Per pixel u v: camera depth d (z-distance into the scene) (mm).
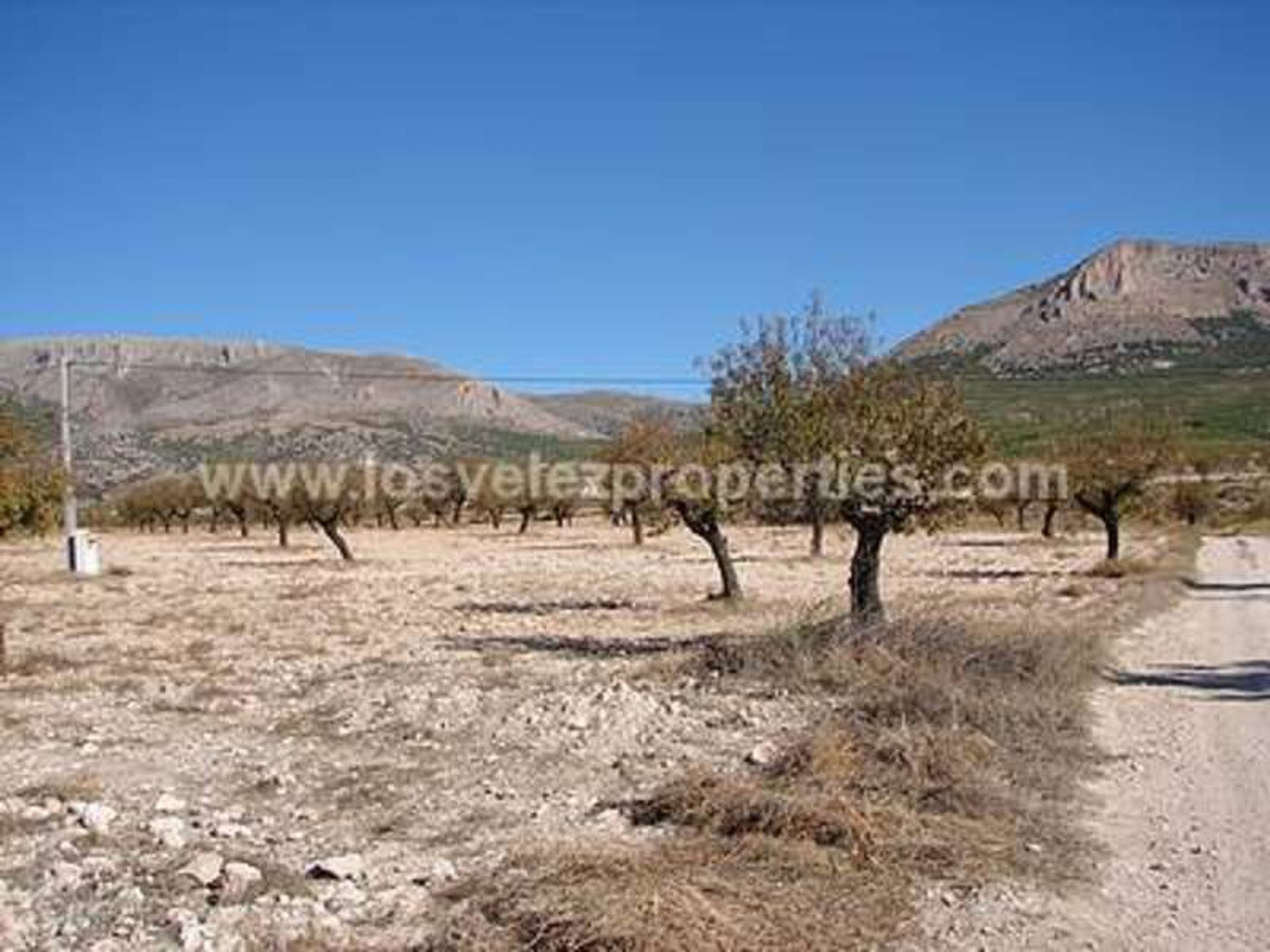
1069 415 134875
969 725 14531
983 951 8203
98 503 125750
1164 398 173250
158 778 13273
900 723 14039
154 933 8242
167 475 128625
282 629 29922
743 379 22469
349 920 8555
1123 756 14258
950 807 11242
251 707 17812
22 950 7934
